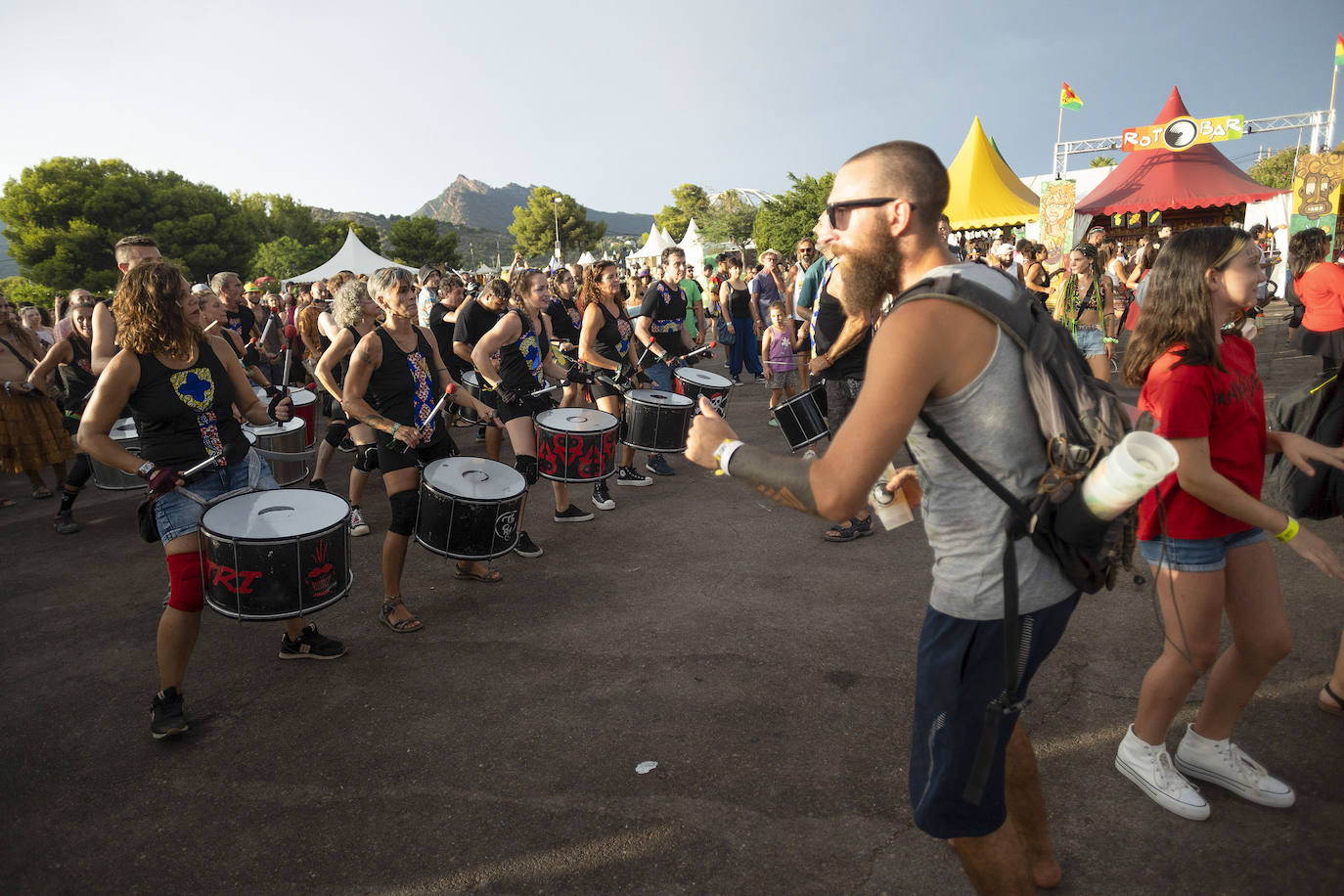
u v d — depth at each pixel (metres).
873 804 2.47
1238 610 2.28
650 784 2.62
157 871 2.33
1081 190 24.20
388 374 3.90
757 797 2.53
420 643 3.73
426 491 3.71
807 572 4.36
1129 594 3.83
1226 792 2.45
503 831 2.43
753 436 7.64
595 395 6.20
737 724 2.95
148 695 3.35
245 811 2.58
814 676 3.26
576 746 2.86
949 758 1.53
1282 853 2.20
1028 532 1.38
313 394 7.05
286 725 3.08
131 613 4.23
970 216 18.45
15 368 6.54
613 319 6.20
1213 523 2.16
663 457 6.59
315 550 2.96
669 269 6.63
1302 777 2.50
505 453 7.51
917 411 1.31
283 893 2.22
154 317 2.93
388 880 2.25
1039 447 1.39
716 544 4.87
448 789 2.65
